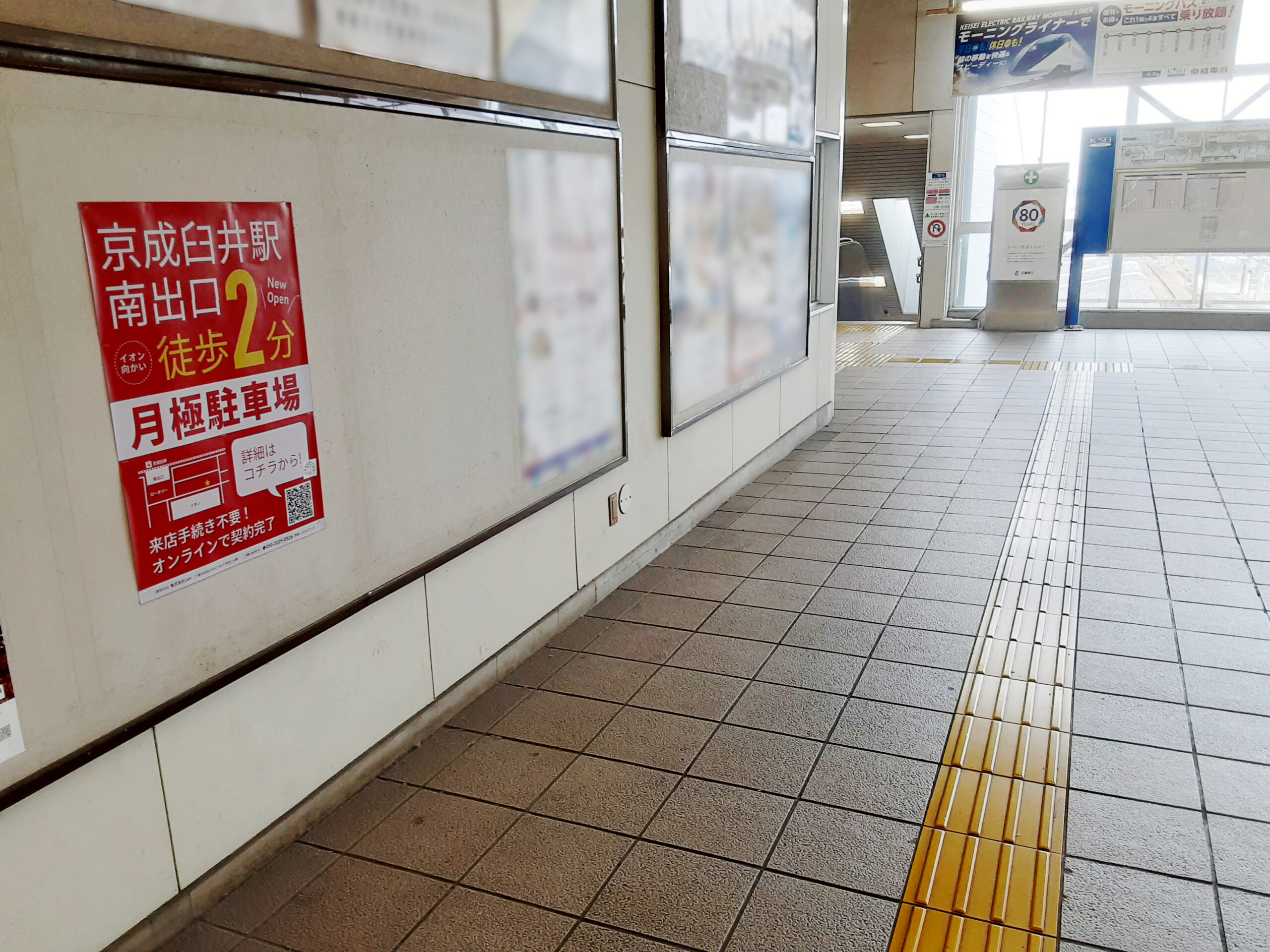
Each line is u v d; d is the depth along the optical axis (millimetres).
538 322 3070
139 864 1918
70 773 1742
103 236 1683
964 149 12297
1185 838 2236
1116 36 10656
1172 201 10953
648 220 3838
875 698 2951
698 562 4180
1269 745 2611
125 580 1793
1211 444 5934
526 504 3127
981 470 5539
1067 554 4121
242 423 2000
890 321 13602
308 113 2102
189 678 1950
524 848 2281
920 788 2469
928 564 4070
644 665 3221
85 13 1627
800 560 4164
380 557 2473
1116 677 3021
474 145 2672
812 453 6102
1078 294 11594
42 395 1612
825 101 6133
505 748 2729
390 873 2207
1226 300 11523
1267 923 1957
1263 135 10500
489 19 2688
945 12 11000
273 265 2041
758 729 2789
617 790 2510
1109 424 6562
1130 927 1958
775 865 2193
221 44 1884
